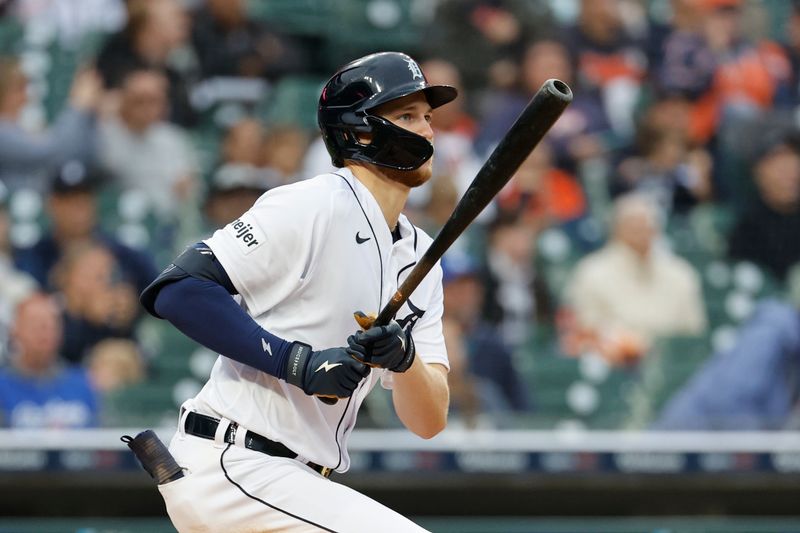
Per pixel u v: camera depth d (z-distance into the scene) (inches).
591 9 1282.0
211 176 1124.5
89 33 1249.4
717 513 1013.8
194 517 386.9
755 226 1172.5
